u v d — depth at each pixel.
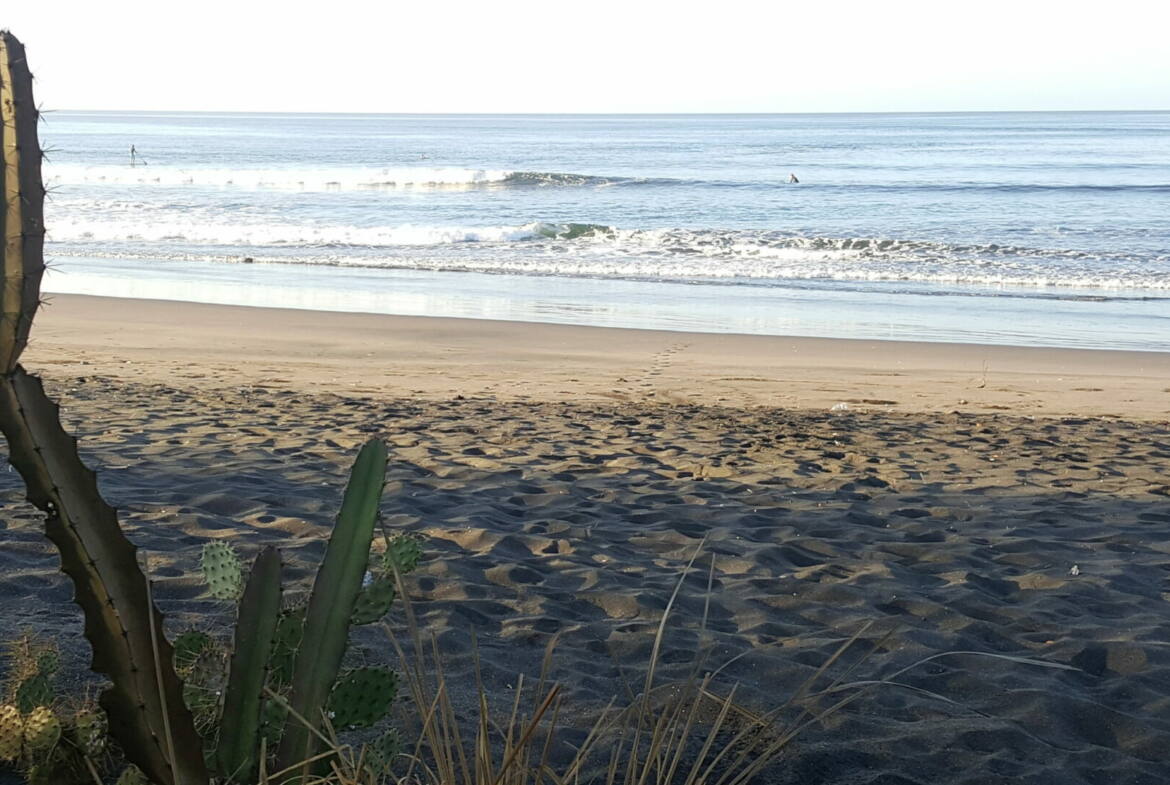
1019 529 5.91
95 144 98.56
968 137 105.62
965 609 4.57
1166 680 3.88
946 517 6.12
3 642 3.50
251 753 2.23
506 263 23.58
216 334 14.54
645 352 13.92
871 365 13.34
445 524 5.57
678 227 31.08
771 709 3.46
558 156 76.12
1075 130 129.62
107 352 12.94
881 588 4.79
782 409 10.03
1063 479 7.19
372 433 7.91
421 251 25.61
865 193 41.94
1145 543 5.68
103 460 6.59
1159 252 25.48
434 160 72.25
